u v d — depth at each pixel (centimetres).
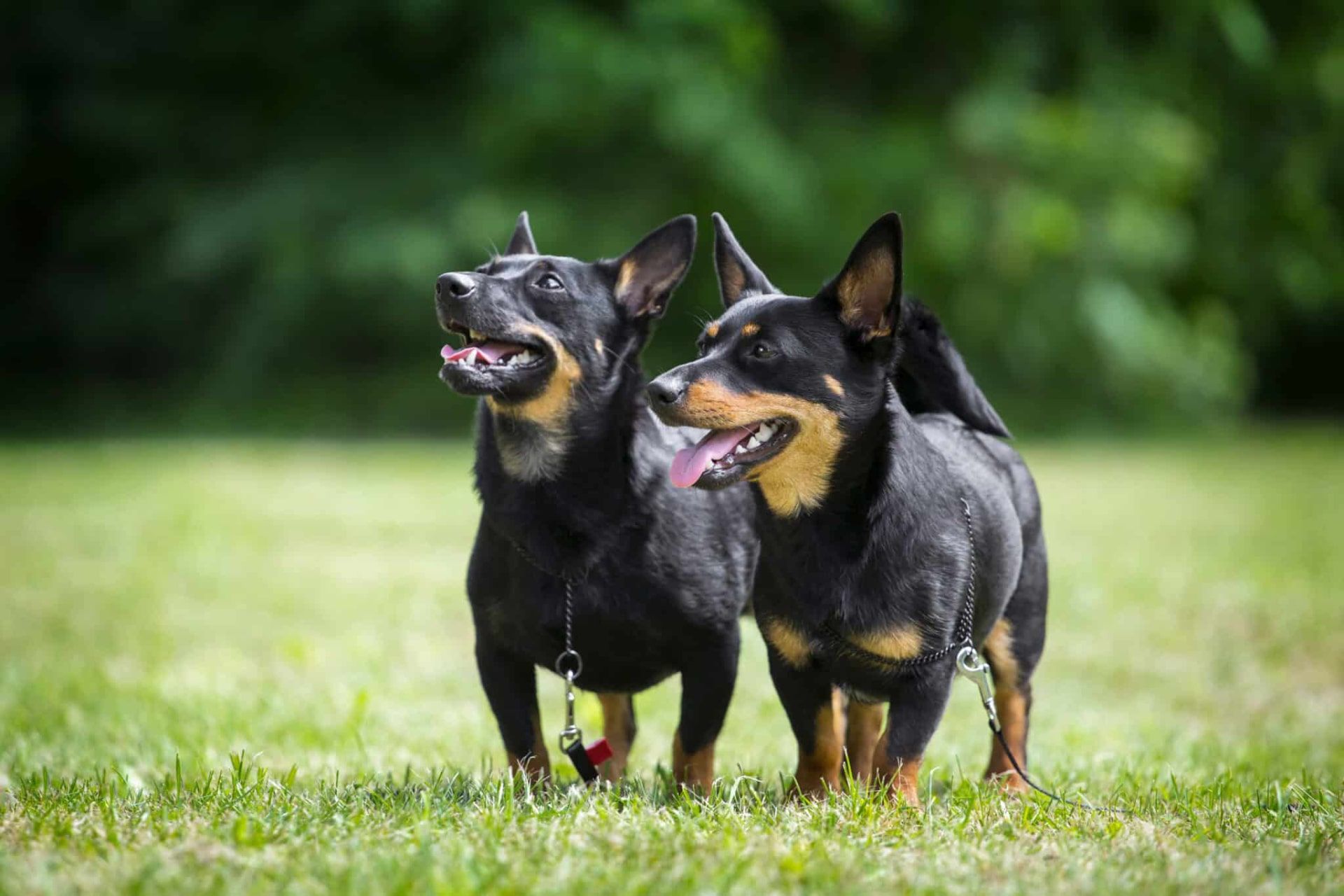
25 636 1043
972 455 638
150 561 1384
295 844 437
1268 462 2548
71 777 615
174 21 3138
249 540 1509
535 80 2691
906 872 415
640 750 736
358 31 3005
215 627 1084
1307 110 3369
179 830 450
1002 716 657
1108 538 1575
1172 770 661
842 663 547
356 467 2248
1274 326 3691
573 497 572
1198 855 440
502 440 583
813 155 2938
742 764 676
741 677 921
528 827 459
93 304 3259
